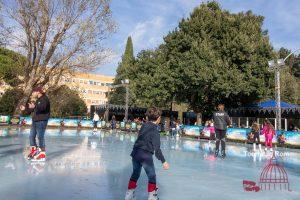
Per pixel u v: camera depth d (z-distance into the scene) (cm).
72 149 1413
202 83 3422
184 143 2280
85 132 3216
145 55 4797
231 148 2000
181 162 1174
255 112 3400
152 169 580
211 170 1002
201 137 2833
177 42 3812
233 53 3459
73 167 909
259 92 3459
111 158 1155
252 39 3534
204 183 778
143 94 4091
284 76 4988
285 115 3066
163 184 748
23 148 1315
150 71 4597
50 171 827
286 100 4972
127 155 1268
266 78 3528
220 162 1220
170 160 1226
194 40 3681
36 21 2594
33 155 1003
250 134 2333
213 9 3953
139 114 4897
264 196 661
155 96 3928
